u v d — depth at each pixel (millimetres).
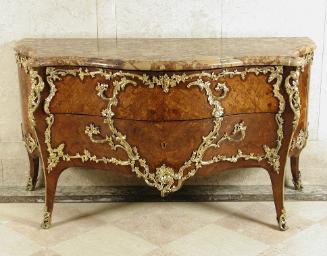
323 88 3824
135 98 3127
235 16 3734
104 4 3717
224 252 3188
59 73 3188
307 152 3896
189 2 3713
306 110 3568
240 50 3262
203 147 3213
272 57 3117
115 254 3176
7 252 3199
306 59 3426
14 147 3893
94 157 3307
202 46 3414
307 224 3451
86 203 3727
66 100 3232
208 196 3752
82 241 3303
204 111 3150
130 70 3080
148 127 3164
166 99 3109
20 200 3754
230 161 3307
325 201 3730
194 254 3174
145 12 3727
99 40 3668
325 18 3736
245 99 3201
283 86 3180
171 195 3770
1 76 3812
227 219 3521
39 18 3734
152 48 3357
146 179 3254
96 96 3186
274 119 3250
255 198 3740
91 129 3252
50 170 3365
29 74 3396
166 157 3207
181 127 3162
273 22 3746
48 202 3410
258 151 3309
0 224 3480
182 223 3482
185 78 3080
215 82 3125
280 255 3154
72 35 3760
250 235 3346
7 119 3869
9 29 3746
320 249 3205
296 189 3826
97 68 3137
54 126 3285
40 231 3406
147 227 3445
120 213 3605
